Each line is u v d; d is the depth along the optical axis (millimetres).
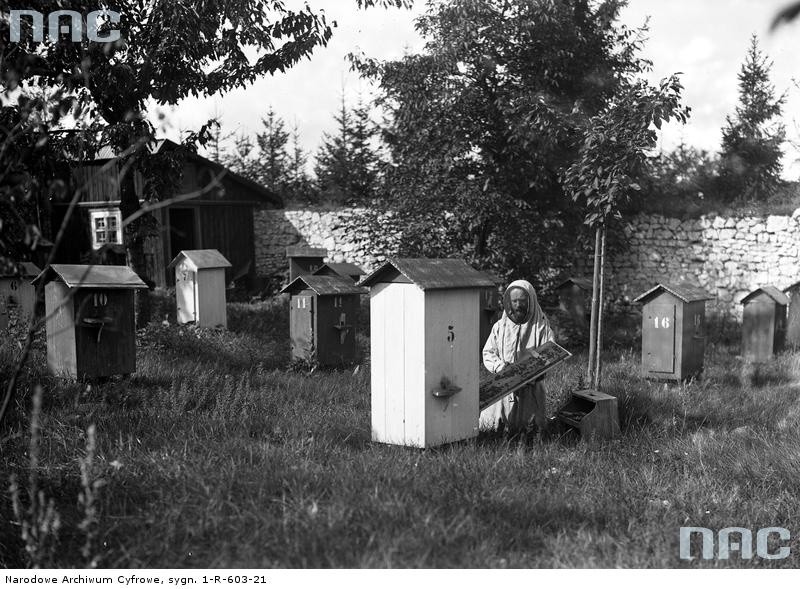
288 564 3789
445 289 6332
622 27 18312
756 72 29672
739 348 15828
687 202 22188
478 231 17547
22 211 4574
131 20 11938
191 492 4770
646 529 4629
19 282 11656
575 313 16422
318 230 25578
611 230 19547
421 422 6250
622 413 8727
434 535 4082
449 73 16562
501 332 7934
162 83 12336
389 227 18625
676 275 20594
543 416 7648
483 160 16969
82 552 4004
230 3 12453
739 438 7484
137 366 10016
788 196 26359
